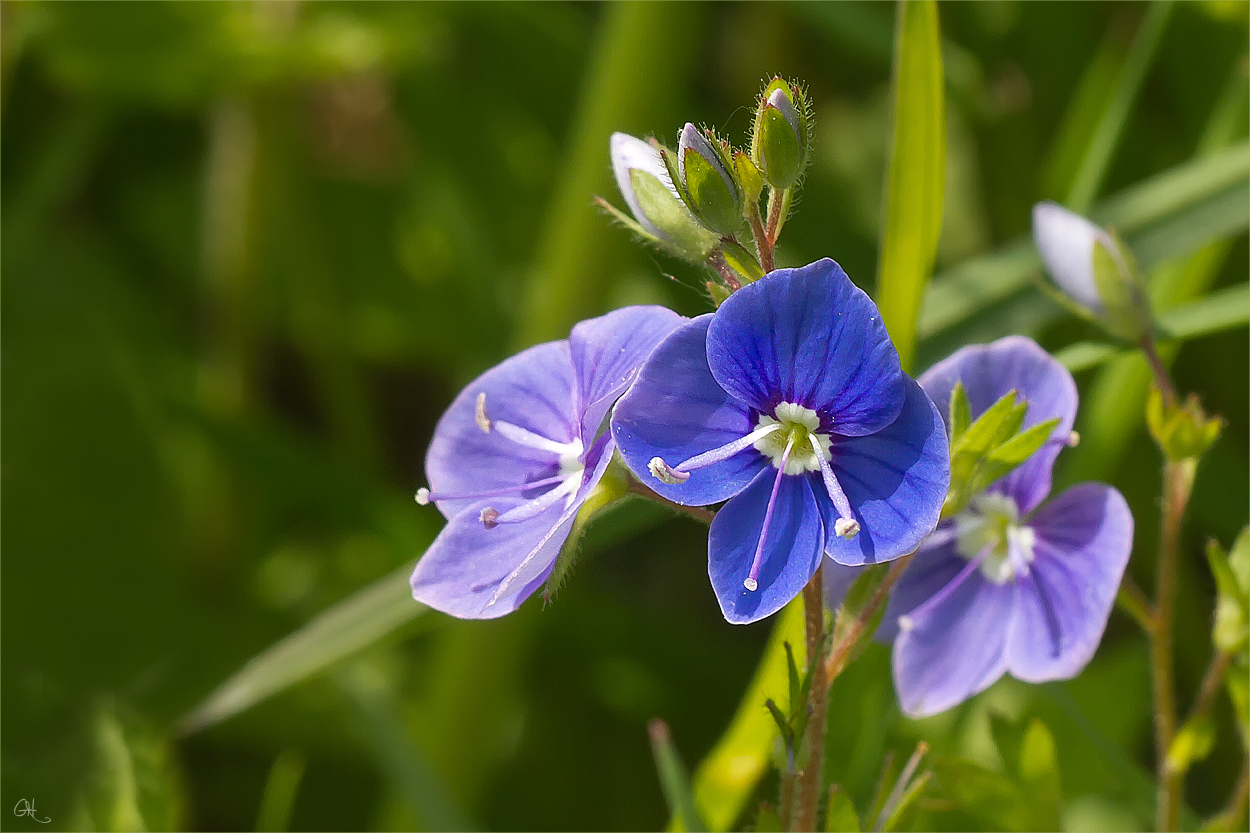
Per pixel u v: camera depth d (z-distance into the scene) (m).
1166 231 0.18
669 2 0.19
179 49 0.22
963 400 0.15
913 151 0.17
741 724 0.17
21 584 0.22
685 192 0.15
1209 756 0.20
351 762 0.21
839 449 0.15
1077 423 0.21
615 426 0.14
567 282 0.20
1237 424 0.22
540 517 0.15
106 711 0.21
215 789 0.21
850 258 0.23
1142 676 0.19
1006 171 0.23
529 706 0.22
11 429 0.23
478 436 0.15
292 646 0.18
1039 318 0.18
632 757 0.21
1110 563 0.16
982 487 0.15
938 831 0.18
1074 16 0.23
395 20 0.23
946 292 0.18
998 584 0.16
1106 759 0.17
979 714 0.19
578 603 0.22
